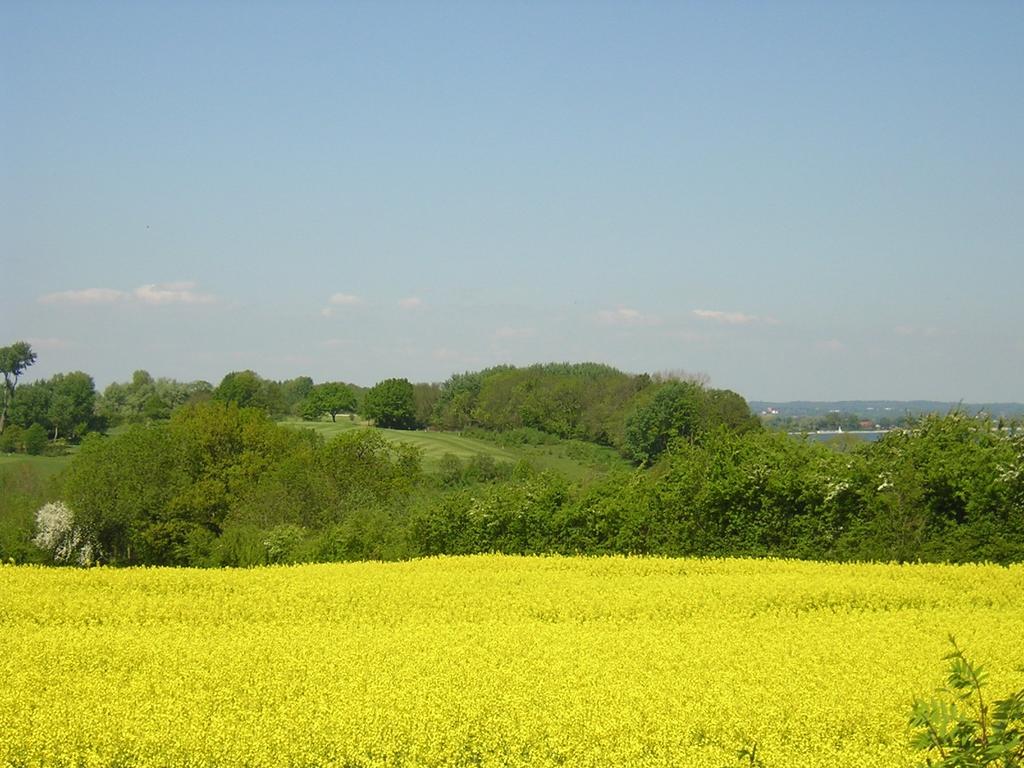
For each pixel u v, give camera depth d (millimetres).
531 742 11758
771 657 15336
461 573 26109
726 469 31812
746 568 27531
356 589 22875
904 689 13102
